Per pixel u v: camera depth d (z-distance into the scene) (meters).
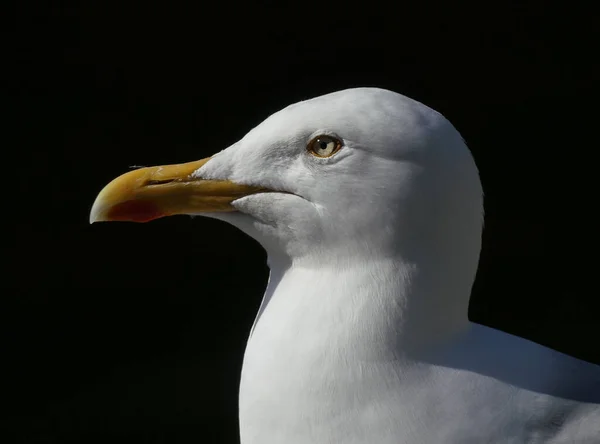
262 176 6.16
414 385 5.80
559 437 5.82
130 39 13.70
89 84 13.49
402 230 5.86
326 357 5.81
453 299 5.98
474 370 5.91
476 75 13.77
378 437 5.75
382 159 5.87
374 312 5.83
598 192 13.37
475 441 5.76
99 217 6.41
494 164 13.57
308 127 6.00
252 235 6.36
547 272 12.91
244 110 13.33
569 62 13.83
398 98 6.02
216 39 13.66
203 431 10.94
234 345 11.94
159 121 13.32
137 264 12.66
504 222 13.29
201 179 6.34
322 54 13.61
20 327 12.11
